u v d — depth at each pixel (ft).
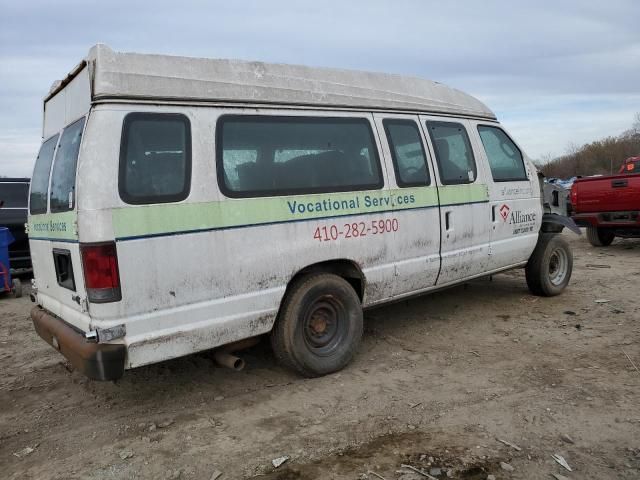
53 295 14.20
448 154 18.63
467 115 19.94
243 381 15.10
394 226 16.42
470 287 25.72
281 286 13.92
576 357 16.03
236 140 13.35
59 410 13.67
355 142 15.81
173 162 12.25
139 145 11.83
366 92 16.58
